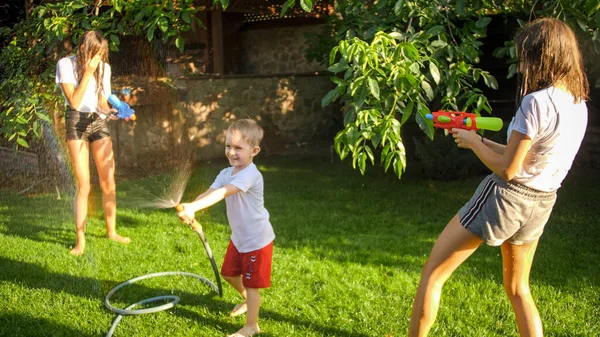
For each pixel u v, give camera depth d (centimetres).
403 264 409
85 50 404
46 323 316
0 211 541
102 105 429
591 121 781
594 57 488
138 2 430
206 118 898
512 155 229
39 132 488
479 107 362
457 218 252
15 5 732
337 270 394
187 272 388
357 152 322
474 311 330
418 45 348
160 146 647
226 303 345
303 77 988
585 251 434
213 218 534
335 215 545
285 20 1170
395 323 317
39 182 589
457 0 381
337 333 307
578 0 367
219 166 823
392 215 547
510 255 257
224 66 1223
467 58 376
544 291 354
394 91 330
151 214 539
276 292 356
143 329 311
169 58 758
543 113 225
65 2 453
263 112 955
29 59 517
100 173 447
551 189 239
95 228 491
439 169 704
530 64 234
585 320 319
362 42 312
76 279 378
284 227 502
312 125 1006
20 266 400
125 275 389
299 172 766
